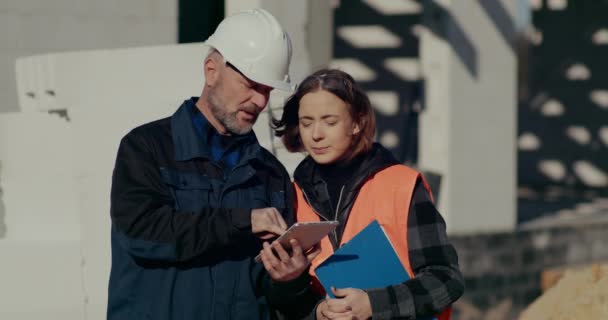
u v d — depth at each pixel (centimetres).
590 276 529
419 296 294
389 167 313
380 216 308
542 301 530
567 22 1650
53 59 479
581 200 1461
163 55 492
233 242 285
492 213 1059
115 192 289
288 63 310
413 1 1574
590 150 1631
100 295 430
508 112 1075
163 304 286
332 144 307
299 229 273
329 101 305
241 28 302
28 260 433
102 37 791
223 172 298
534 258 1071
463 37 1041
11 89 759
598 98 1625
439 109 1040
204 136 301
